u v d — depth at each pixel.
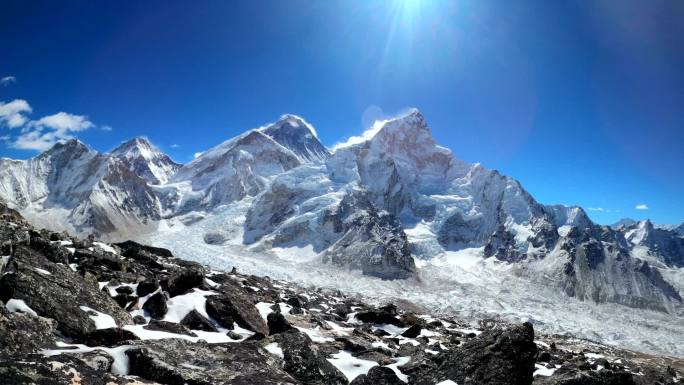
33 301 14.71
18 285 14.87
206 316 22.34
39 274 16.38
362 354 20.86
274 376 14.55
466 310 177.62
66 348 13.06
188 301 22.92
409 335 33.81
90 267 25.28
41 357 10.55
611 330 177.00
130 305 21.12
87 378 10.48
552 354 36.09
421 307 173.88
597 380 16.03
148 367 12.40
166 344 14.11
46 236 30.97
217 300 23.55
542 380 16.89
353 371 18.56
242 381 13.23
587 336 163.12
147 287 22.86
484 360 15.96
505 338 16.53
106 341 14.22
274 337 18.97
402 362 19.61
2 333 11.66
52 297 15.33
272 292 41.81
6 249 17.11
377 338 28.25
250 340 19.12
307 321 30.09
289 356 16.98
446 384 15.16
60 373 10.13
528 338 16.58
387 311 41.28
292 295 45.22
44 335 13.17
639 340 164.25
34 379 9.45
